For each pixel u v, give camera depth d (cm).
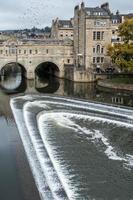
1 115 7456
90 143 6112
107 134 6681
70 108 8669
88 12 15688
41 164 4759
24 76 17712
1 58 16250
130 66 12294
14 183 3916
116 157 5500
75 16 17138
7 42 16250
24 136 5866
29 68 16600
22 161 4616
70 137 6381
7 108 8312
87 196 4188
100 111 8412
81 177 4691
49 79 17050
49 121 7469
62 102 9431
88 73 14825
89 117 7862
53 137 6341
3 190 3741
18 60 16400
